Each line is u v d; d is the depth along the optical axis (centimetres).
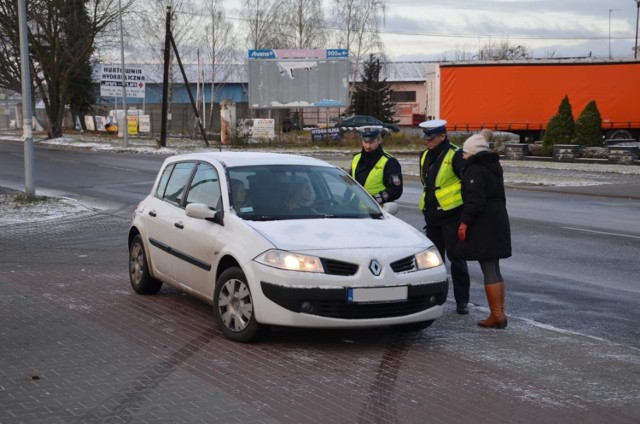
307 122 7950
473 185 759
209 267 759
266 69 5444
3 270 1087
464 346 711
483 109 4516
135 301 886
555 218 1722
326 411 538
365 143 887
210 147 4578
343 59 5488
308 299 673
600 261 1194
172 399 557
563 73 4472
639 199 2159
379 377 617
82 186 2416
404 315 697
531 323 806
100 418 518
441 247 852
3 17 5069
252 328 698
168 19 4466
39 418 517
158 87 7694
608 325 812
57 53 5200
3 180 2631
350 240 705
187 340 721
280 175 808
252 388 585
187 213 770
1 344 703
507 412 542
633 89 4459
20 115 7344
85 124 6731
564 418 532
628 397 575
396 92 8775
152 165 3259
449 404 556
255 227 721
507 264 1169
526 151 3809
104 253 1251
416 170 3133
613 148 3462
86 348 691
